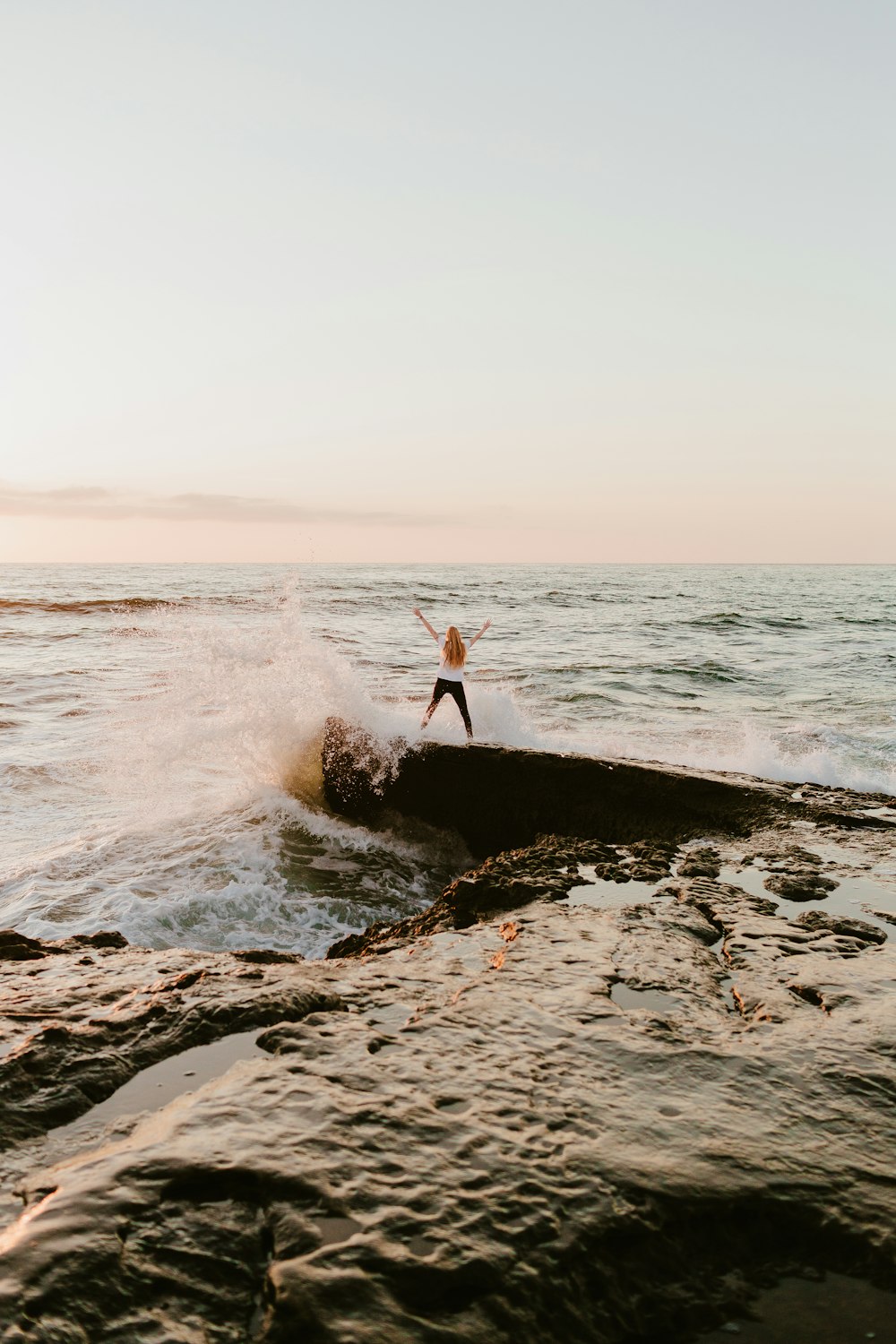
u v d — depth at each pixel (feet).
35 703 48.26
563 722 46.57
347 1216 6.98
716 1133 8.57
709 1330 6.42
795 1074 9.86
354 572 421.18
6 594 150.10
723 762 33.45
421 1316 6.10
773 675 66.18
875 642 90.17
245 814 30.81
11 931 15.76
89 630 88.63
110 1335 5.80
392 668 64.28
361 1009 11.50
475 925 17.07
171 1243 6.68
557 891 17.87
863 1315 6.57
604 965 13.29
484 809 28.12
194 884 24.21
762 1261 7.11
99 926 20.99
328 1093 8.95
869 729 45.96
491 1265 6.57
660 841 22.41
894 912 16.24
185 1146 7.85
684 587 238.07
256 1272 6.48
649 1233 7.13
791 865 19.43
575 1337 6.22
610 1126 8.57
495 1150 8.04
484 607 137.59
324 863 27.20
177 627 36.22
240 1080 9.21
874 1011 11.73
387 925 20.53
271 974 12.70
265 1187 7.29
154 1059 10.00
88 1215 6.85
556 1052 10.19
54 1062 9.62
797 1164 8.13
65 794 32.48
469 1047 10.26
